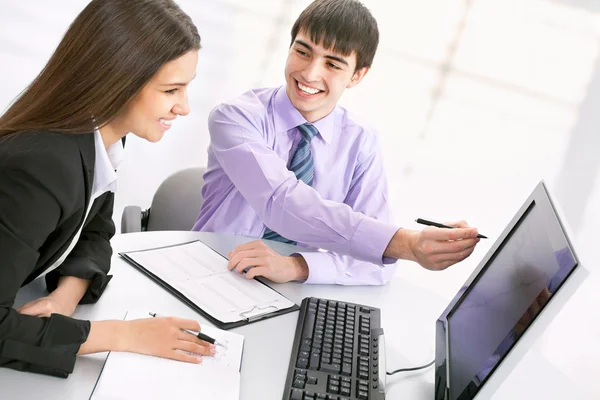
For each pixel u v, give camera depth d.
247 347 1.24
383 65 3.56
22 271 1.01
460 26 3.53
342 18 1.74
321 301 1.45
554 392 1.39
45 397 0.99
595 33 3.50
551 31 3.52
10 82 3.26
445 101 3.59
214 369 1.11
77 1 3.25
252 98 1.92
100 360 1.09
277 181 1.66
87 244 1.36
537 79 3.56
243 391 1.11
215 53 3.43
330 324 1.36
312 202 1.61
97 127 1.07
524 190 3.63
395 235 1.53
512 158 3.62
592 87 3.54
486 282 1.27
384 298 1.61
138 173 3.41
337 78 1.80
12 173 0.99
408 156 3.63
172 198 2.06
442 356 1.28
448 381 1.17
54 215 1.02
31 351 1.02
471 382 1.05
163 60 1.06
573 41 3.52
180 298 1.36
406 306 1.59
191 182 2.08
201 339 1.17
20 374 1.02
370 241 1.54
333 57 1.77
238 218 1.89
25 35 3.24
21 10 3.22
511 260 1.19
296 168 1.89
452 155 3.63
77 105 1.04
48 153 1.01
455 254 1.43
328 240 1.59
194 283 1.42
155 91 1.09
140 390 1.01
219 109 1.85
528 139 3.61
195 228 1.97
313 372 1.19
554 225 1.04
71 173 1.03
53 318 1.05
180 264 1.50
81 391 1.02
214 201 1.95
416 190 3.65
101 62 1.04
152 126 1.13
